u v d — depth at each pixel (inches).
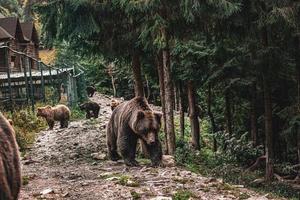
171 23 486.0
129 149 425.1
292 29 500.1
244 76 616.4
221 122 836.0
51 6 486.3
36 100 1050.1
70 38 511.2
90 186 335.9
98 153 506.3
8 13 2267.5
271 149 554.6
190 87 739.4
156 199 294.0
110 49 539.5
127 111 426.6
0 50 1365.7
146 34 468.8
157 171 385.7
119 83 1797.5
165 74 517.7
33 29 1728.6
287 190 494.3
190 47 627.2
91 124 783.7
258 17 499.2
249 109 716.7
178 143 607.5
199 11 440.1
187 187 334.6
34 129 738.2
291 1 471.5
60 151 547.5
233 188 348.5
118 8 495.2
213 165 527.8
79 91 1337.4
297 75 556.1
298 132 561.9
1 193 137.6
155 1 443.8
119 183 338.3
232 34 527.5
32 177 380.2
